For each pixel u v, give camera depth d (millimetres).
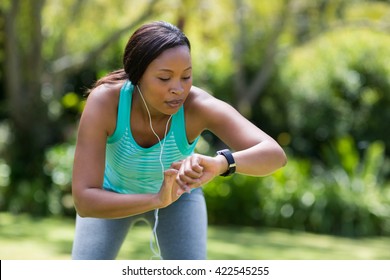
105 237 5930
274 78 27438
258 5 22609
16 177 19859
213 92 26438
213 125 5363
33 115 20578
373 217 19688
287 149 26859
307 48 25922
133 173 5750
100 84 5488
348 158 20734
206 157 4582
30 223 17359
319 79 28141
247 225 19688
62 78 21781
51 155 19797
